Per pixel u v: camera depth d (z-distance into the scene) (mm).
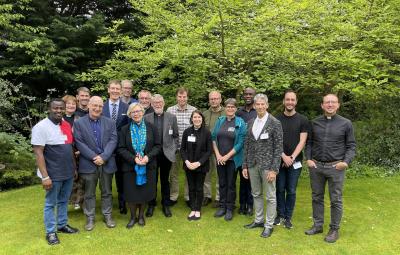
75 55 8898
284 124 4406
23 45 7902
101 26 9141
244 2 5777
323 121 4211
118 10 10250
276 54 5605
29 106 9234
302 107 9172
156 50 5977
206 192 5586
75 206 5211
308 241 4180
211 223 4730
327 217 4973
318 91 7387
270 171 4180
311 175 4328
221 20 5418
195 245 4086
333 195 4180
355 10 6066
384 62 5934
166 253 3900
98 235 4348
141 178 4512
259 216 4547
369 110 8664
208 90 5930
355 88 5473
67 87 9523
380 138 8289
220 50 5770
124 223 4746
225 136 4812
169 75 6312
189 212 5172
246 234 4375
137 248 4012
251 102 5070
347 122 4098
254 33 5590
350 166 7648
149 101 5297
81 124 4395
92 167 4395
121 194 5086
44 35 8766
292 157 4336
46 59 8539
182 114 5426
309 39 5691
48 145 4027
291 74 5879
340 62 5465
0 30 8406
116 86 4875
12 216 5020
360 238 4262
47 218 4133
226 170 4895
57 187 4152
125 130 4625
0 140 6750
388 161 8031
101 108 4414
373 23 5867
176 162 5504
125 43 6785
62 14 10148
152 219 4883
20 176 6586
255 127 4309
